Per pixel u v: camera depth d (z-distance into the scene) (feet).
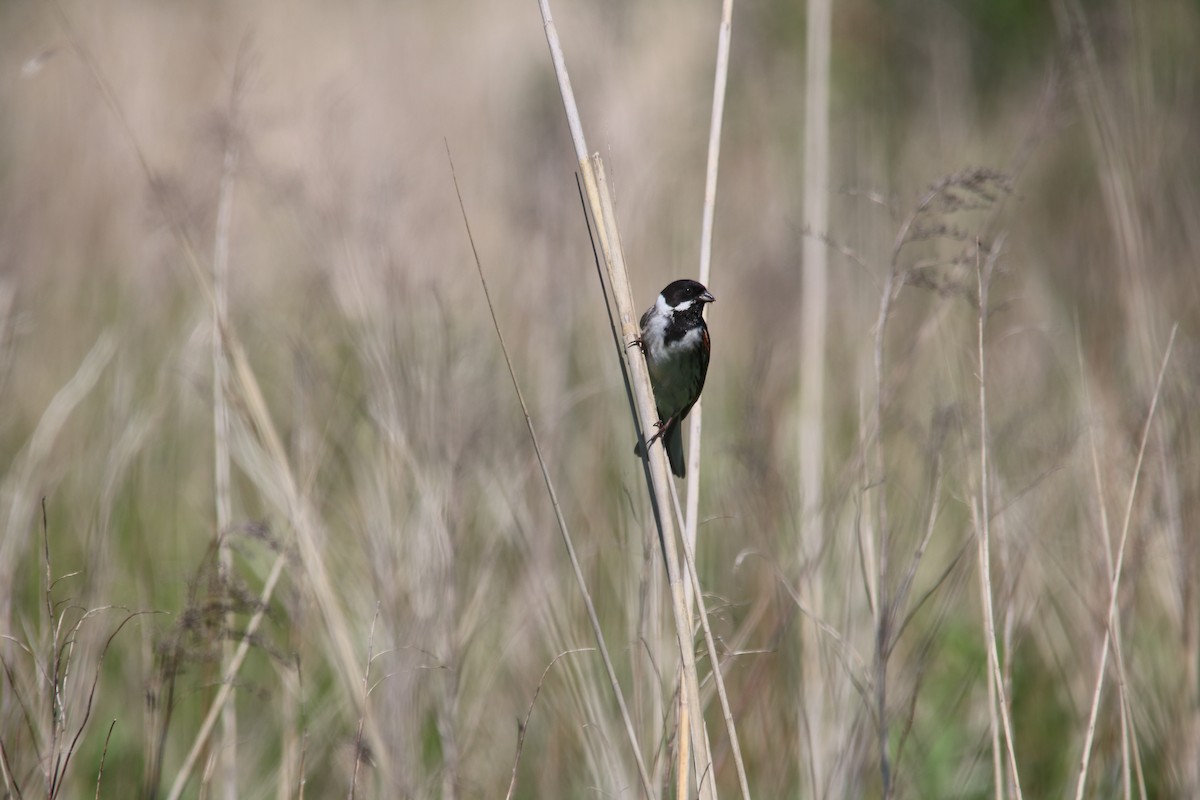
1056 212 55.26
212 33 67.82
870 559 28.48
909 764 30.73
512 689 31.65
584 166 23.26
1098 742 29.99
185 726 32.14
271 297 44.80
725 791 30.17
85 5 69.82
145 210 43.91
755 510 32.60
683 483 36.22
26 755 25.99
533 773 30.83
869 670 27.55
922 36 67.00
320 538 30.58
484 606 32.01
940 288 26.71
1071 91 35.35
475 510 33.30
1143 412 32.14
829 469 36.19
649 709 27.91
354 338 34.65
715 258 47.60
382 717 28.48
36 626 30.86
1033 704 33.32
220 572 25.81
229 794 27.84
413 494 31.19
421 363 32.91
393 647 28.55
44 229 51.60
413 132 55.42
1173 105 44.50
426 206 45.73
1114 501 32.01
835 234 47.29
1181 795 28.91
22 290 43.32
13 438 39.11
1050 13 71.00
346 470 34.81
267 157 44.24
